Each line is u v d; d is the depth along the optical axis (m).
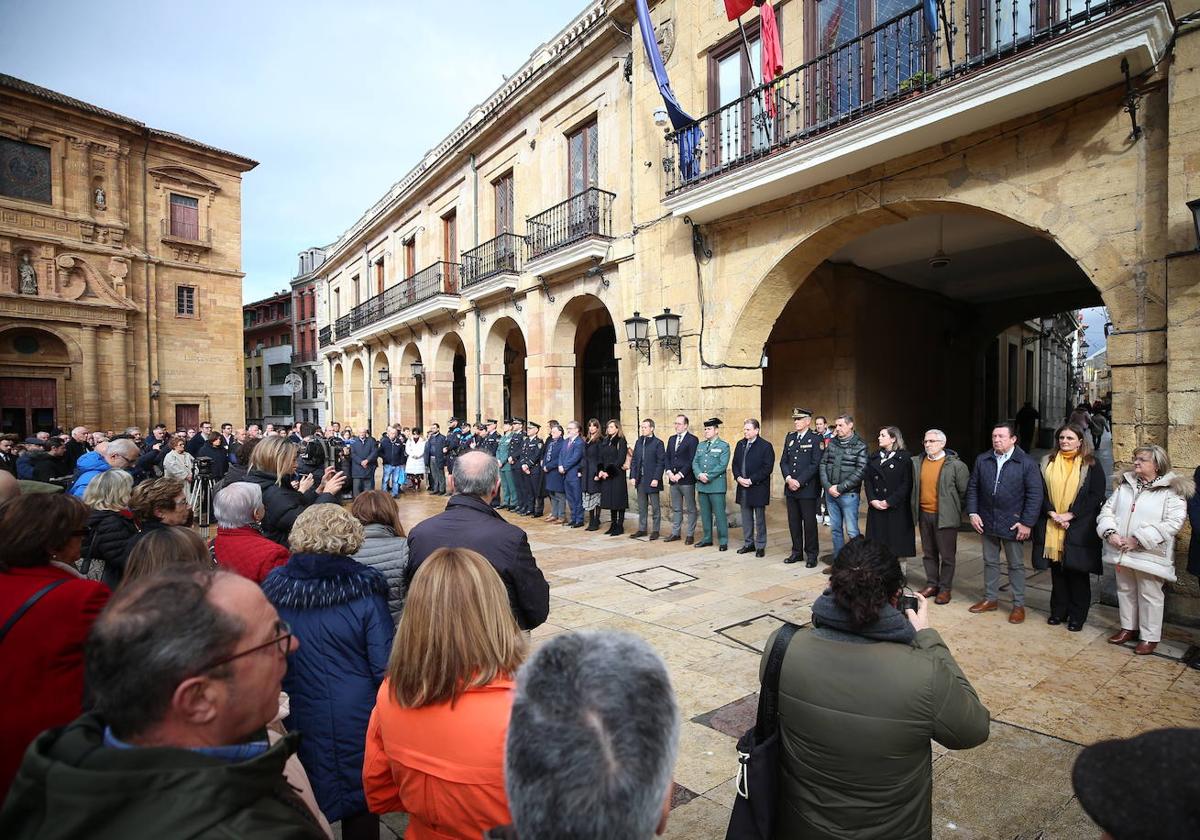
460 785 1.39
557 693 0.94
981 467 5.39
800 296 11.78
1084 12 5.03
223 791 0.89
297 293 40.59
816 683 1.67
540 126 13.09
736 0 7.48
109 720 1.03
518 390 18.98
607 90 11.07
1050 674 4.13
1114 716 3.55
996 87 5.43
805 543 7.11
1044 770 3.04
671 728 0.98
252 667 1.11
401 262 20.16
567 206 12.25
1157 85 5.06
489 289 13.79
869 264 11.54
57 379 21.31
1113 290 5.31
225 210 25.84
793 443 7.29
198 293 25.02
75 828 0.83
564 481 10.35
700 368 9.20
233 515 2.98
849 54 6.99
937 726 1.60
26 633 1.80
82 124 21.80
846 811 1.61
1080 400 40.84
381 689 1.65
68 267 21.27
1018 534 5.05
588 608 5.57
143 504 3.35
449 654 1.46
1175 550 5.01
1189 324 4.83
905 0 7.09
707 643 4.70
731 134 8.94
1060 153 5.58
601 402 15.83
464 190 16.09
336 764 2.14
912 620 1.86
